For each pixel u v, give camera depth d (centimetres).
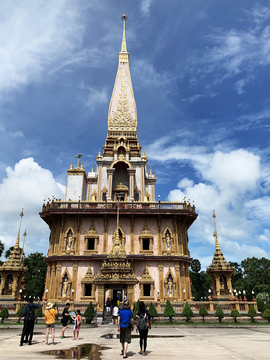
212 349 1429
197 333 2236
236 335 2102
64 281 3781
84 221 4084
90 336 1975
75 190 4725
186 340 1802
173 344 1616
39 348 1442
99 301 3053
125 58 6250
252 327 2802
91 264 3847
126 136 5519
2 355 1237
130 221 4094
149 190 5141
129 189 4784
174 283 3797
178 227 4172
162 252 3950
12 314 3269
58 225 4134
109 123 5606
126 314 1265
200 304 3459
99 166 5034
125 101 5788
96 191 5003
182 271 3962
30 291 6278
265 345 1573
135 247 3978
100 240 3984
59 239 4025
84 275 3800
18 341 1711
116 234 3334
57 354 1274
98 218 4097
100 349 1430
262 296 6919
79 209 3994
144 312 1355
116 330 2370
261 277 7200
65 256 3834
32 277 6700
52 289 3822
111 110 5716
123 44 6444
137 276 3831
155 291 3759
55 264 3928
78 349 1422
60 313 3366
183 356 1234
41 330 2442
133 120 5644
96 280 3009
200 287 8056
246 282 7594
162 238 4028
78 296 3700
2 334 2120
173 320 3191
